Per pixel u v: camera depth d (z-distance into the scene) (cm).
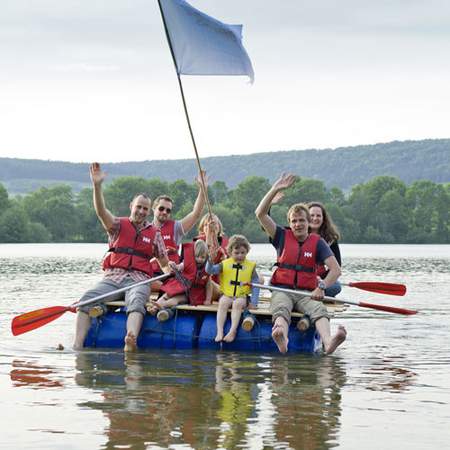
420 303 2019
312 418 766
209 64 1291
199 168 1360
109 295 1184
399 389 910
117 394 853
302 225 1211
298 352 1172
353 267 4072
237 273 1198
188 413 775
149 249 1242
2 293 2100
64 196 11181
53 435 698
